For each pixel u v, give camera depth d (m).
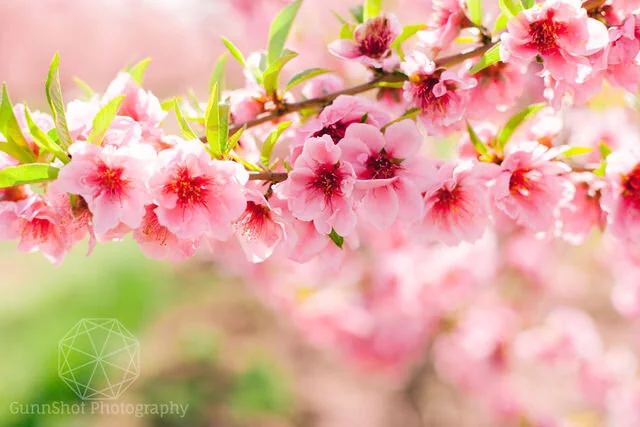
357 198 1.47
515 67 1.83
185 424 6.61
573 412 5.21
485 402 5.21
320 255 1.78
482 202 1.69
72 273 8.70
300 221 1.61
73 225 1.43
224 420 6.75
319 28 4.55
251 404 6.94
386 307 4.58
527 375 5.55
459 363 5.05
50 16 10.64
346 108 1.52
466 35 1.91
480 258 4.26
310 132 1.50
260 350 7.72
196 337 7.95
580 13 1.51
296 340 7.82
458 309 4.82
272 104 1.84
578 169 1.85
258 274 5.50
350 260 4.61
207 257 7.61
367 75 1.88
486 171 1.69
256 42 5.07
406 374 5.77
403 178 1.49
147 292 8.72
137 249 9.44
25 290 8.52
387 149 1.50
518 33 1.55
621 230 1.75
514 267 4.96
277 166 1.78
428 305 4.36
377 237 4.40
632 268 4.03
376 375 5.18
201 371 7.45
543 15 1.53
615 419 4.60
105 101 1.59
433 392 6.12
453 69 2.15
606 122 2.92
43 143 1.37
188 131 1.48
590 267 5.42
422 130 1.84
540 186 1.74
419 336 4.93
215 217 1.42
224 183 1.41
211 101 1.44
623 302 4.41
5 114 1.40
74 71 11.18
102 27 10.91
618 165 1.71
